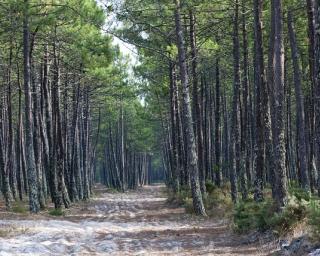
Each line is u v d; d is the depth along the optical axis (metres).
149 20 24.00
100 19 22.56
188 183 32.28
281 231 12.62
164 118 53.97
